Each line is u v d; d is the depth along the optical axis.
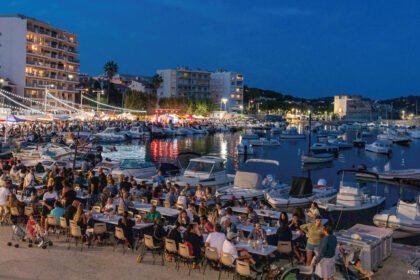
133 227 14.22
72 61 125.56
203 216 14.71
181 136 98.56
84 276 11.81
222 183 29.11
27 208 15.82
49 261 12.90
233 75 180.50
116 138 78.19
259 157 64.88
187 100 146.00
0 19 107.75
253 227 14.50
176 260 12.62
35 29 111.50
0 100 82.94
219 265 12.29
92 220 14.89
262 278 11.55
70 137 59.47
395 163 62.00
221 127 116.19
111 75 141.50
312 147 73.50
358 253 12.33
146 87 170.62
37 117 71.69
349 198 25.91
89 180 21.16
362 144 87.81
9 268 12.25
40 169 29.20
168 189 21.89
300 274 11.12
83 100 128.75
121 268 12.46
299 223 15.68
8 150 43.75
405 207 21.95
